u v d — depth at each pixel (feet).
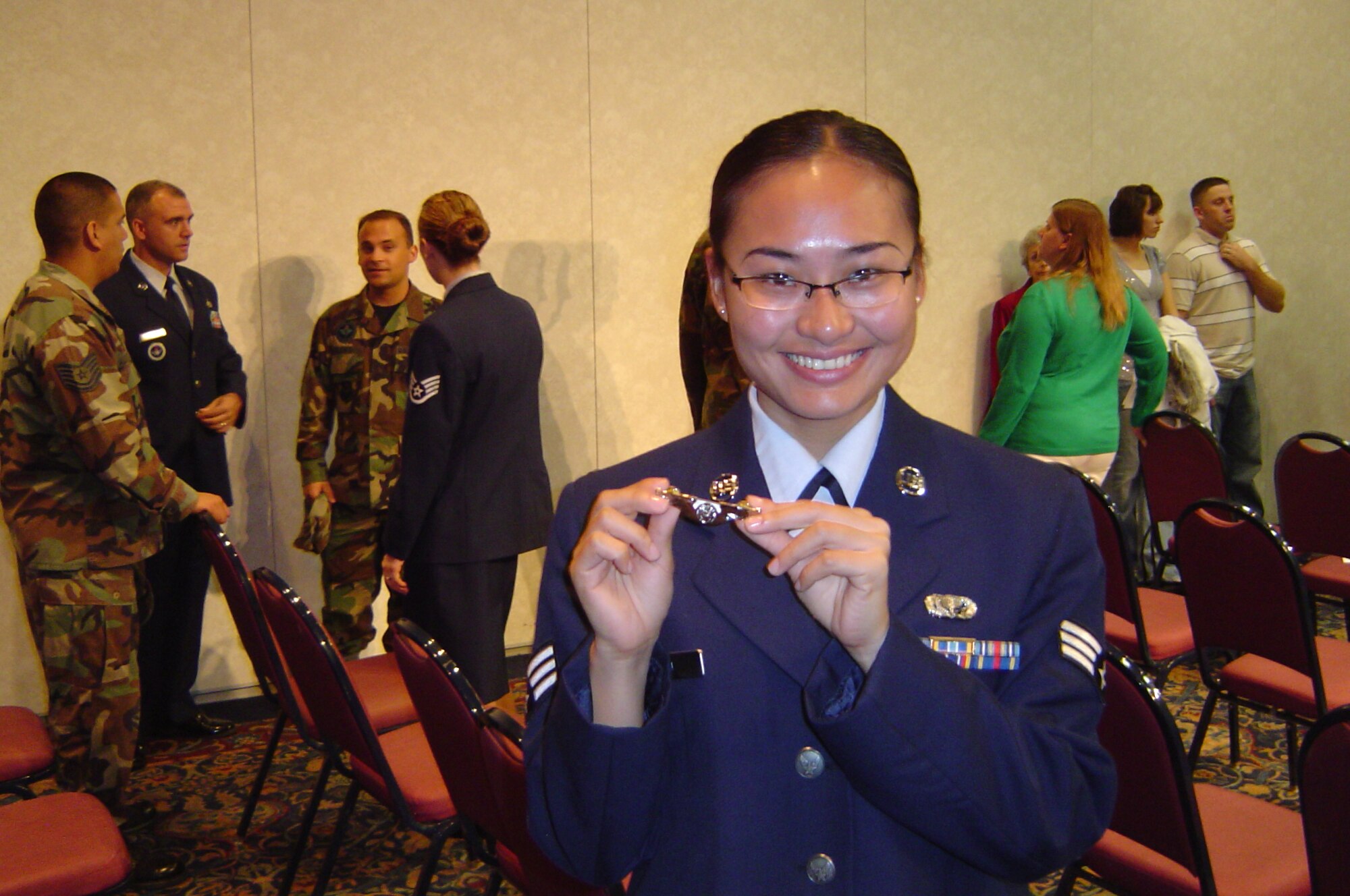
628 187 13.96
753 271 2.54
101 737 8.49
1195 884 5.40
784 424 2.81
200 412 11.03
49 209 8.45
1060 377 12.10
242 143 12.14
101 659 8.50
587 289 13.87
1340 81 19.03
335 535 12.10
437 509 9.84
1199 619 8.22
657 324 14.32
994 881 2.75
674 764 2.65
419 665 5.24
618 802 2.52
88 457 8.11
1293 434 19.42
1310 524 11.13
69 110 11.43
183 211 10.91
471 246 9.86
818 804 2.55
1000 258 16.42
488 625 10.08
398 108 12.73
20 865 5.71
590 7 13.52
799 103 14.85
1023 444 12.37
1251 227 18.60
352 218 12.67
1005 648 2.56
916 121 15.62
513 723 4.75
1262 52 18.19
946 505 2.71
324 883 7.49
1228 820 5.94
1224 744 10.28
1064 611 2.62
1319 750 4.42
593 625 2.43
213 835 9.07
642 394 14.33
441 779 6.81
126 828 8.71
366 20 12.50
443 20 12.82
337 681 6.36
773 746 2.58
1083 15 16.61
